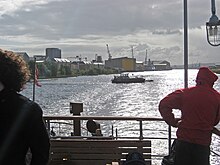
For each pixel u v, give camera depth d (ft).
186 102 14.19
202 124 13.93
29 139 7.55
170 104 14.33
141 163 15.93
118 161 20.03
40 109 7.86
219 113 14.32
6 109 7.47
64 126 46.83
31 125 7.52
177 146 14.42
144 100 210.79
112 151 20.20
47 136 7.82
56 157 20.26
